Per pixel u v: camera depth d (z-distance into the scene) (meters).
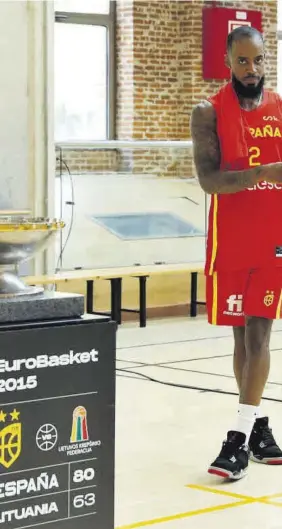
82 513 2.67
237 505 3.67
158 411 5.39
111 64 13.23
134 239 9.81
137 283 10.24
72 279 8.73
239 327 4.19
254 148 4.01
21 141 8.61
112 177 9.88
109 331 2.68
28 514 2.59
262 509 3.62
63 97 13.01
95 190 9.68
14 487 2.56
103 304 10.00
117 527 3.39
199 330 9.04
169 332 8.88
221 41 13.19
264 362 4.04
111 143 9.82
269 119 4.04
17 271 2.72
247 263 4.00
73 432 2.64
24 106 8.60
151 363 7.13
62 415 2.62
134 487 3.90
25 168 8.66
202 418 5.21
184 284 10.51
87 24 13.04
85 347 2.64
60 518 2.64
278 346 8.01
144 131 13.15
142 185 10.08
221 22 13.16
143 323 9.27
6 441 2.54
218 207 4.04
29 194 8.70
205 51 13.16
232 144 3.99
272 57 13.95
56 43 12.89
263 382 4.06
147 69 13.10
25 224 2.57
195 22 13.11
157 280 10.34
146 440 4.70
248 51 3.98
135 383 6.30
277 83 14.19
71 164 11.74
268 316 4.01
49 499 2.62
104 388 2.69
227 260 4.04
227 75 13.30
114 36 13.23
